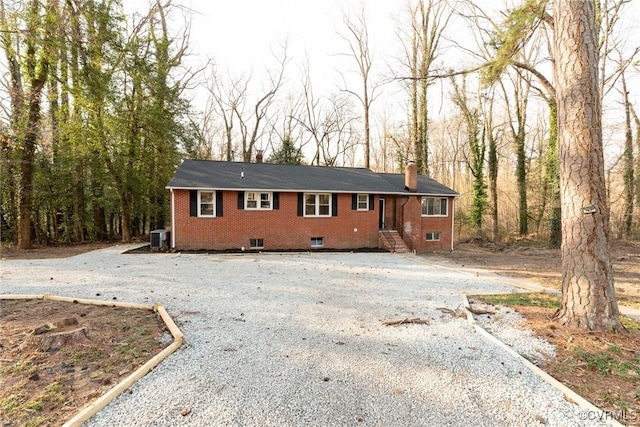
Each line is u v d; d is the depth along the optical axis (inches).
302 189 669.3
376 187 730.8
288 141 1189.1
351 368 163.3
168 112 824.3
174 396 134.5
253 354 176.6
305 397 136.6
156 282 338.3
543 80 516.4
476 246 850.8
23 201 634.8
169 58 855.1
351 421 121.6
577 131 207.3
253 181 671.8
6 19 543.8
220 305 264.4
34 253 565.9
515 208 1157.7
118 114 728.3
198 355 172.9
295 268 454.0
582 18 206.7
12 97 609.3
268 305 269.4
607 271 205.0
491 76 380.5
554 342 193.2
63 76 678.5
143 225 1010.7
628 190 842.8
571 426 121.4
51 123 703.7
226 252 610.9
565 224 216.1
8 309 234.5
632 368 160.9
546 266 516.1
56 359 158.6
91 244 737.0
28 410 120.1
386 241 703.7
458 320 238.4
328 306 271.0
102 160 741.9
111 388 135.9
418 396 139.4
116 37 689.6
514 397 139.8
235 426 117.2
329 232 697.6
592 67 205.9
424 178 888.3
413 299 297.3
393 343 195.9
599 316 202.8
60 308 239.1
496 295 313.1
